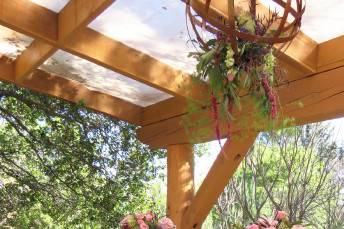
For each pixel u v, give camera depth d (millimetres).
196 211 3795
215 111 1791
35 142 4395
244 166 6988
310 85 2994
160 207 5512
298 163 6742
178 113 4078
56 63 3789
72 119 4395
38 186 4527
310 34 2902
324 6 2576
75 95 4121
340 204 7340
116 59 3148
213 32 1753
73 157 4418
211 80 1783
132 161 4691
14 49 3605
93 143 4477
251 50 1742
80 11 2615
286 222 2738
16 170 4594
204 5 1659
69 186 4402
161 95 4188
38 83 3910
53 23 2850
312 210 7293
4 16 2678
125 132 4680
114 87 4160
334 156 6977
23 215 4668
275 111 1824
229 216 7391
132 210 4590
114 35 3111
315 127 6871
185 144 4086
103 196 4422
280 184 7129
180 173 4027
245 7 2064
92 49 3025
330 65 2908
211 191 3676
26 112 4410
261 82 1795
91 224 4578
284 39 1667
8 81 3781
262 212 7254
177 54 3285
